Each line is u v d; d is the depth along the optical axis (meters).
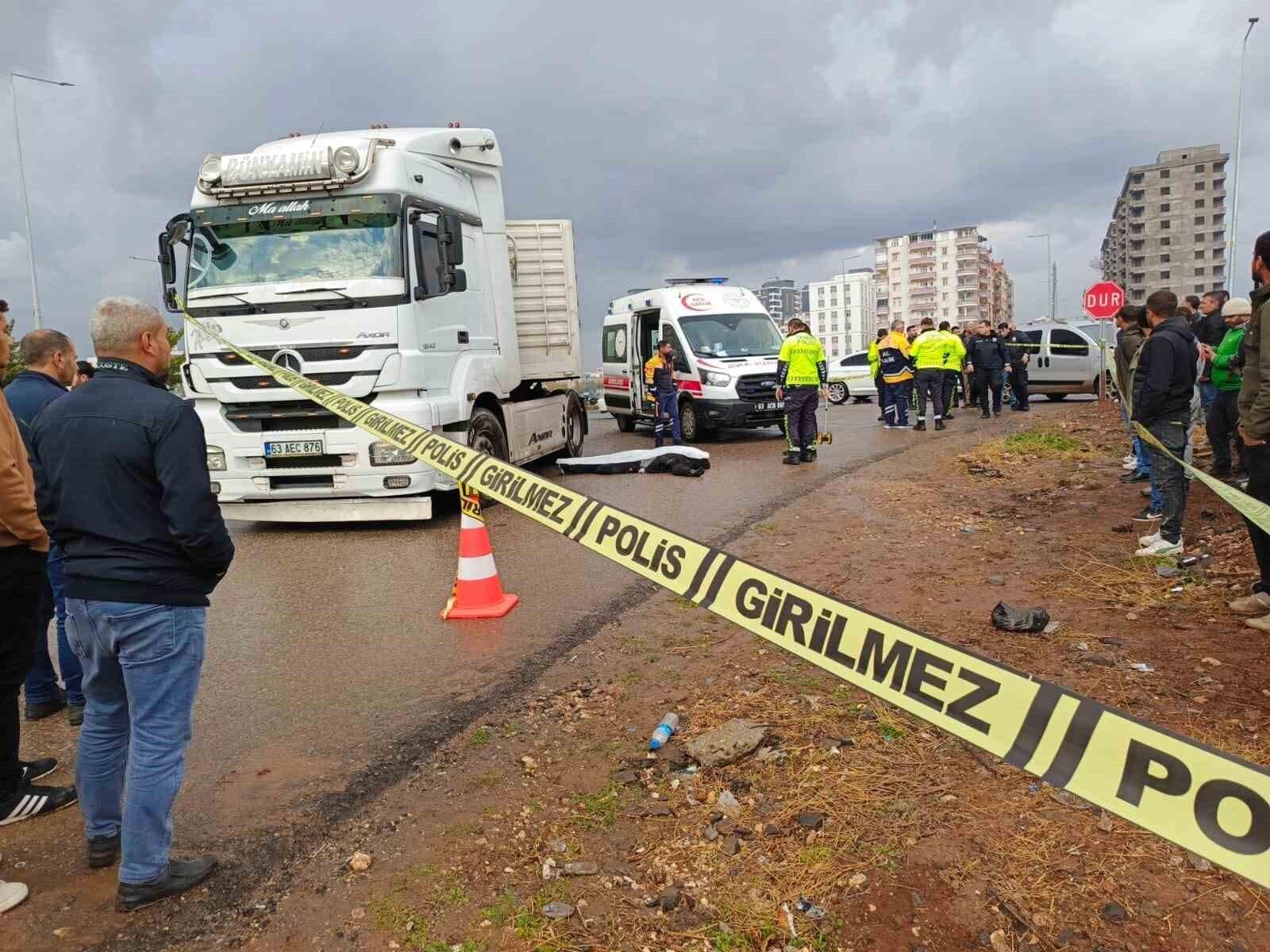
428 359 8.23
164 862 2.69
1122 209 160.50
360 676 4.59
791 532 7.40
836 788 3.16
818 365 11.41
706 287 16.08
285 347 7.93
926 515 7.91
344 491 8.12
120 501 2.55
